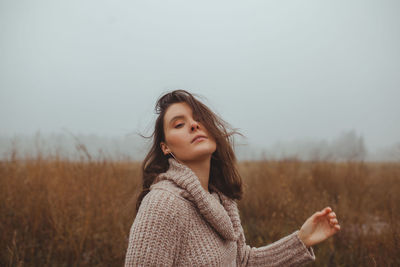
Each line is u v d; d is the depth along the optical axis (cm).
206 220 100
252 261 130
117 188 334
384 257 214
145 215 89
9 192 289
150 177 118
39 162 352
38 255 232
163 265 85
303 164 607
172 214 89
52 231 255
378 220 341
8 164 343
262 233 282
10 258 213
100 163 362
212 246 96
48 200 277
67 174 327
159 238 86
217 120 123
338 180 498
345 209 329
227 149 123
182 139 107
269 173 500
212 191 127
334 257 242
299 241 129
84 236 245
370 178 539
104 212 279
